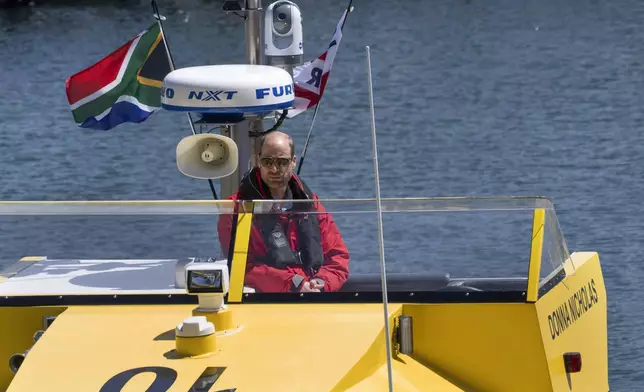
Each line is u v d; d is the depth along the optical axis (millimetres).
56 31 65062
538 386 15664
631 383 29516
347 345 14523
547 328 15875
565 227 40750
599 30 60844
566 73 55938
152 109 23828
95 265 16672
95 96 23703
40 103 54625
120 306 15953
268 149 18625
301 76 22719
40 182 46125
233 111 19031
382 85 53844
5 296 15961
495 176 45438
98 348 14477
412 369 15289
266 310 15844
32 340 15938
